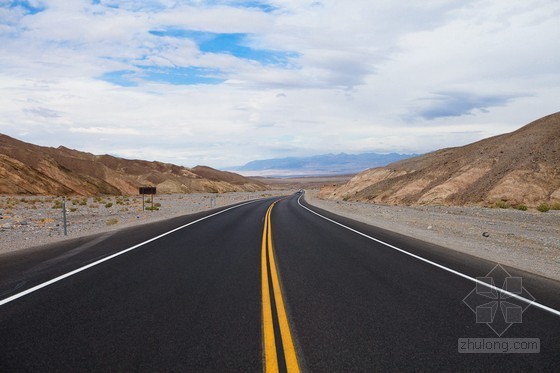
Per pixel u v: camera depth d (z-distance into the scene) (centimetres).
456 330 532
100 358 434
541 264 1045
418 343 484
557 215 2706
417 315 593
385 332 520
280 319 565
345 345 474
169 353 447
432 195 4388
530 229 1966
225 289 740
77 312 595
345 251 1213
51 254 1130
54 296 685
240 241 1427
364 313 600
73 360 430
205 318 569
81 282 791
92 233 1666
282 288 751
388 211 3272
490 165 4462
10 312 595
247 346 467
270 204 4725
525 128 5175
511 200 3547
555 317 593
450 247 1321
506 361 438
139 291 723
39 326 534
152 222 2217
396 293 721
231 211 3291
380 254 1159
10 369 409
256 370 406
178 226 1977
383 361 431
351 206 4169
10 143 8400
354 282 806
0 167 5575
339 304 648
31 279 816
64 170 7169
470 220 2408
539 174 3688
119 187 8856
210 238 1508
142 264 984
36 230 1789
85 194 6825
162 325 539
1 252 1177
